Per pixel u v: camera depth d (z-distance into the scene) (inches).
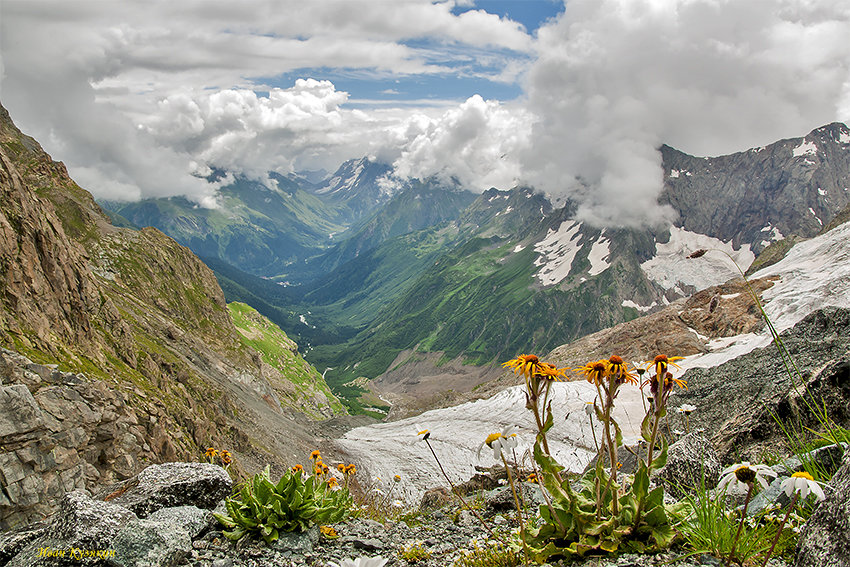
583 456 2532.0
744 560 266.2
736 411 1055.6
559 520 298.0
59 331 1930.4
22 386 1133.7
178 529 389.4
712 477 412.2
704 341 3248.0
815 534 245.0
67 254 2304.4
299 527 423.8
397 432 4618.6
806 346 1008.2
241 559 386.9
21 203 1972.2
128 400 1830.7
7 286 1718.8
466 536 463.2
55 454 1189.1
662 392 260.4
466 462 3403.1
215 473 474.9
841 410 482.9
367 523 489.1
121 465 1427.2
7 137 5442.9
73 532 373.1
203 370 4478.3
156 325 4638.3
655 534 283.6
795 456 384.5
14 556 379.6
